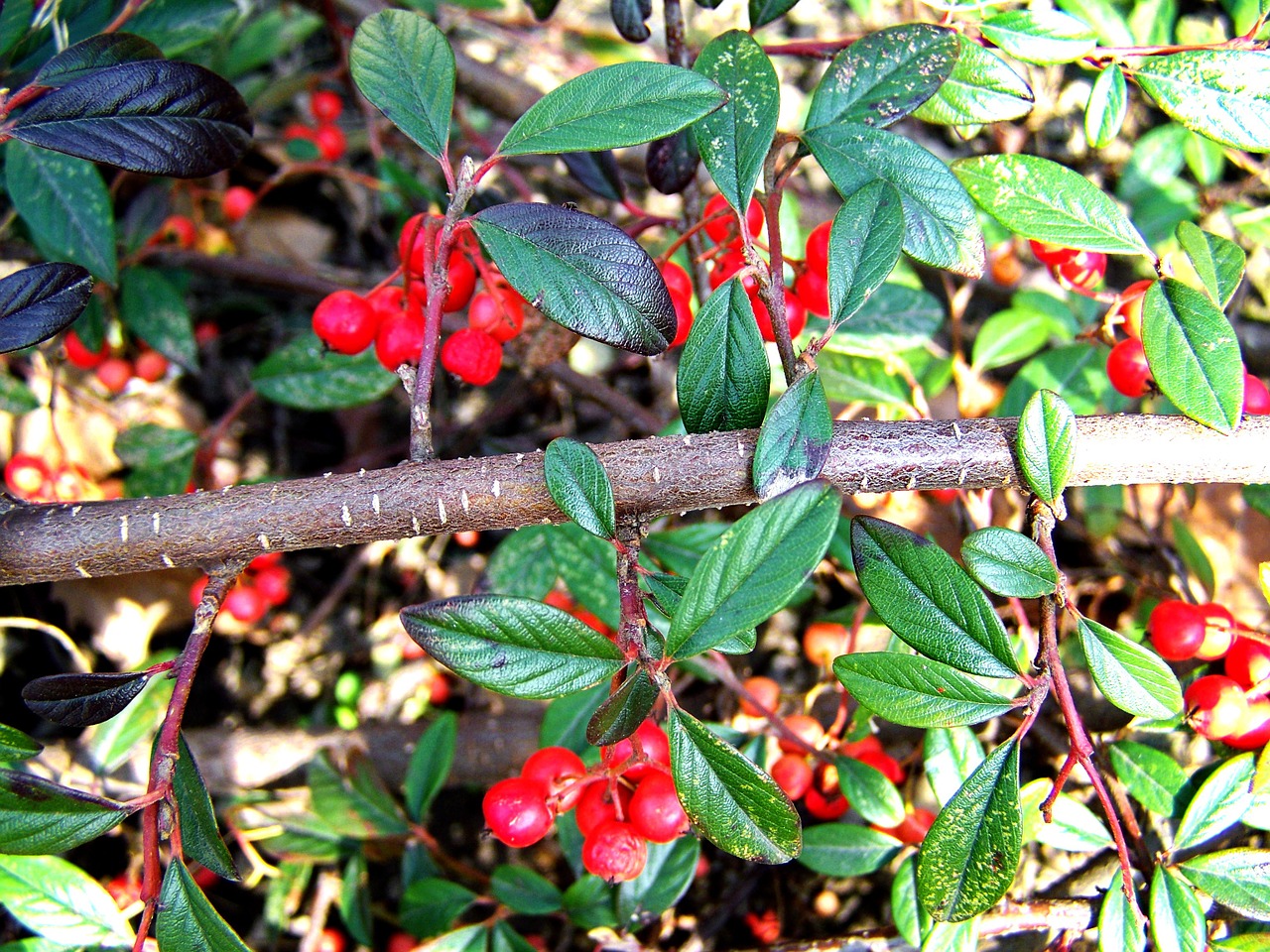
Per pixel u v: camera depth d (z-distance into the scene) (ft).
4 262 0.74
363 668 0.77
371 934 0.62
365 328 0.41
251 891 0.70
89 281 0.40
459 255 0.42
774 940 0.62
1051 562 0.35
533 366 0.57
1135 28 0.63
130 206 0.68
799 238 0.58
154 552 0.37
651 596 0.37
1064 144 0.80
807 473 0.34
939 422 0.37
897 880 0.46
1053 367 0.59
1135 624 0.61
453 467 0.37
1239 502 0.65
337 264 0.87
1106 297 0.48
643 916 0.49
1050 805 0.35
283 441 0.82
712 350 0.36
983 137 0.82
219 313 0.85
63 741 0.63
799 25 0.89
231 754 0.65
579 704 0.54
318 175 0.88
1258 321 0.74
